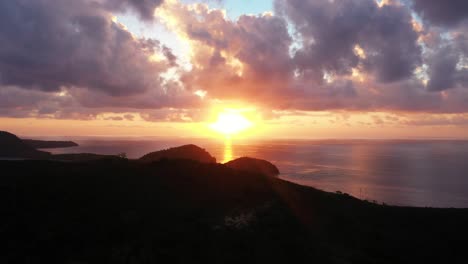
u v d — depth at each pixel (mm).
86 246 21766
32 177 34375
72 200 28812
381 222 35031
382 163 189125
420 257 27078
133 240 22938
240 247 23781
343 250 25984
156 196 32344
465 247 30094
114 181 35094
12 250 20641
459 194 95625
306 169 152750
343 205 39188
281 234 26594
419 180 124500
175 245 22859
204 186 37438
